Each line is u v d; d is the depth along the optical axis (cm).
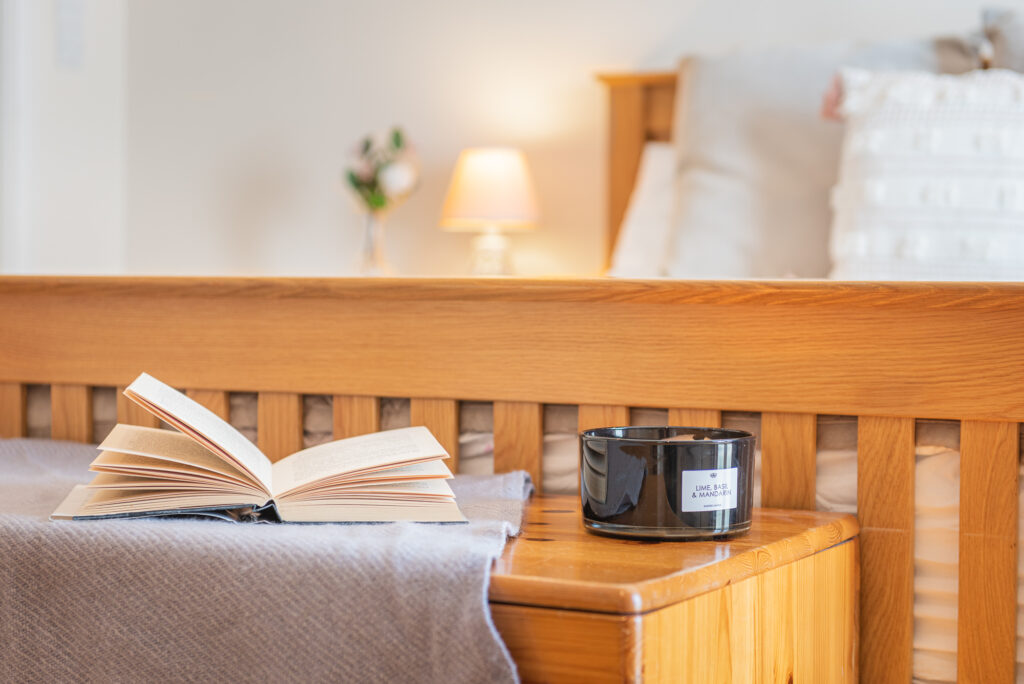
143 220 330
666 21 279
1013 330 91
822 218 203
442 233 303
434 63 302
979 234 166
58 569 80
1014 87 174
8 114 300
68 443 120
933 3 251
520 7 293
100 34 325
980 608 93
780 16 267
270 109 318
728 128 214
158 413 87
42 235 311
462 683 70
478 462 112
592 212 288
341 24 310
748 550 80
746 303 99
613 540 84
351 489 88
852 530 96
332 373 113
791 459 100
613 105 267
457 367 109
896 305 94
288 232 318
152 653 78
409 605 72
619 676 67
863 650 99
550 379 106
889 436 96
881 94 184
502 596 71
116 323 120
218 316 117
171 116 327
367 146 292
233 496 87
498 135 296
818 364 98
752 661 81
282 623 75
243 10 319
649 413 106
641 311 103
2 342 125
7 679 81
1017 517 92
